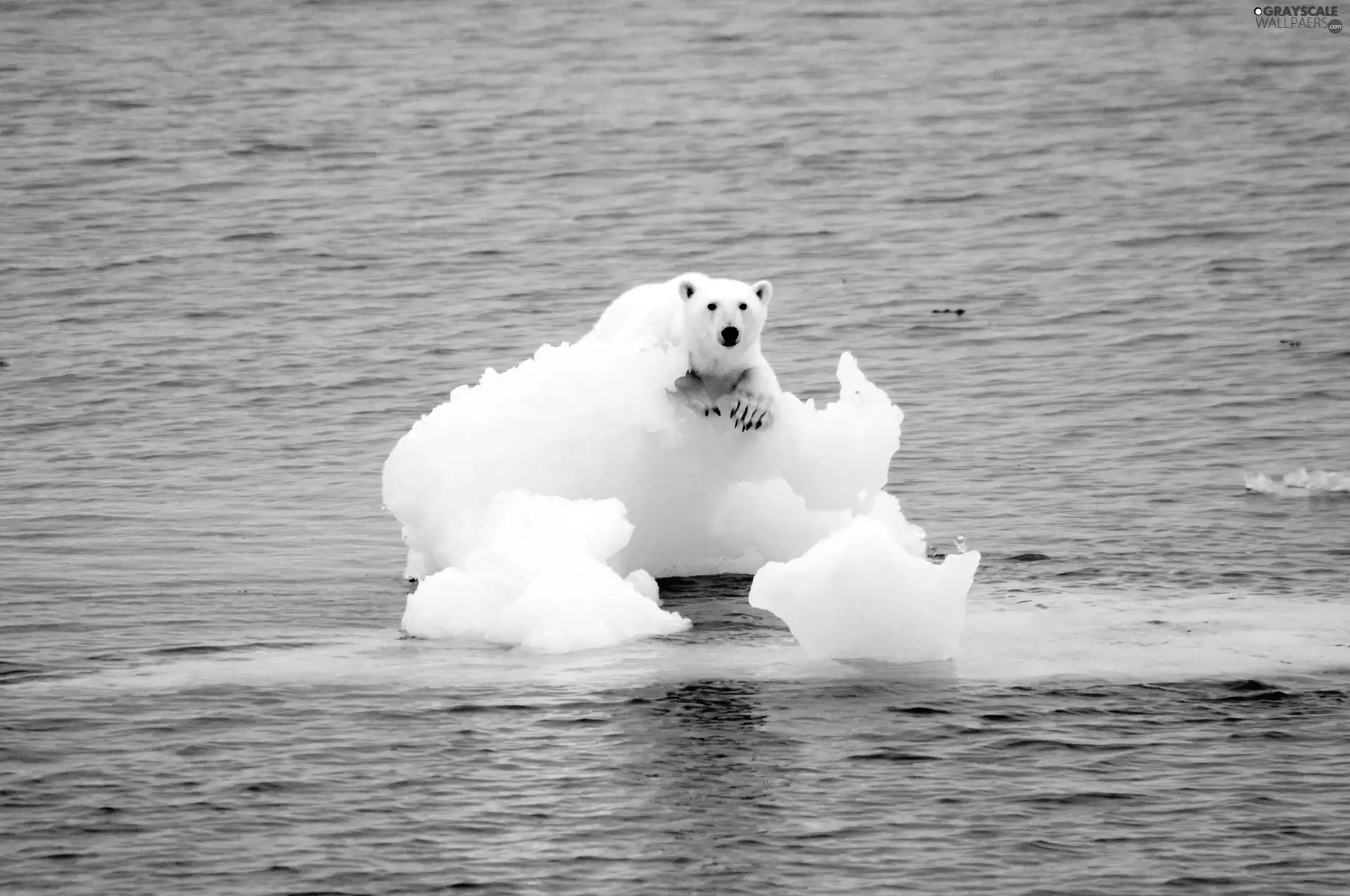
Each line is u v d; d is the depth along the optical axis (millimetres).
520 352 76312
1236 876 28422
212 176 110812
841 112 125938
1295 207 97375
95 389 71062
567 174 111125
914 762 32750
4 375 73062
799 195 105188
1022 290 84375
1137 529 50469
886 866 28891
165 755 33344
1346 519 50969
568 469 45562
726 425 46094
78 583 46625
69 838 29938
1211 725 34281
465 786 31859
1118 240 92625
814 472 47125
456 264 91875
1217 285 83438
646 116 126312
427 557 46500
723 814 30656
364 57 146375
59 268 91125
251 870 28844
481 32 156000
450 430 46188
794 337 77875
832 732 34188
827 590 38562
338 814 30797
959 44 147250
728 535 46906
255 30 156625
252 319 81938
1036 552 48250
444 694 36594
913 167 110562
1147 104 124375
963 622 38875
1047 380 69875
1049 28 151625
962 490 55781
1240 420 63500
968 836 29875
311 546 50656
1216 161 108438
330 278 89312
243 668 38562
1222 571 45875
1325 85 127250
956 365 72688
